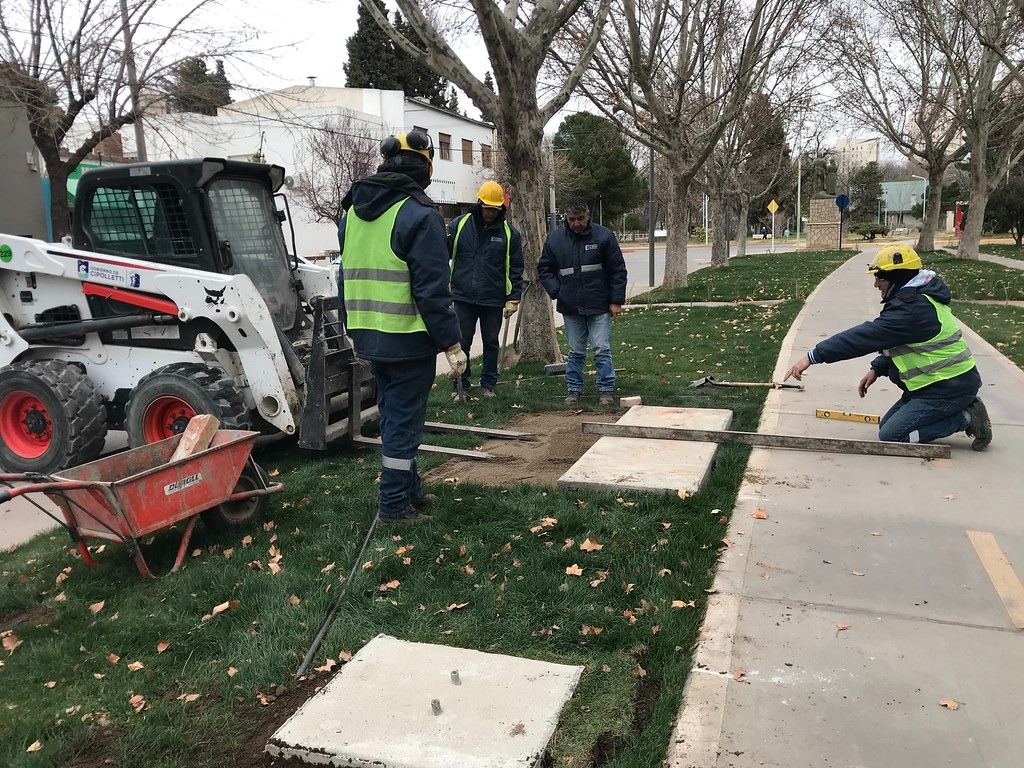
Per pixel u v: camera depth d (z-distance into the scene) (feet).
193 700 9.68
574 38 47.47
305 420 18.28
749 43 51.52
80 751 8.95
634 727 8.63
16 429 20.03
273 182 21.33
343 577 12.59
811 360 17.35
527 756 7.90
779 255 117.39
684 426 19.56
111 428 20.51
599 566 12.39
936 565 11.92
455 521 14.44
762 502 14.74
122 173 18.70
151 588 12.88
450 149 145.48
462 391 24.73
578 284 22.76
